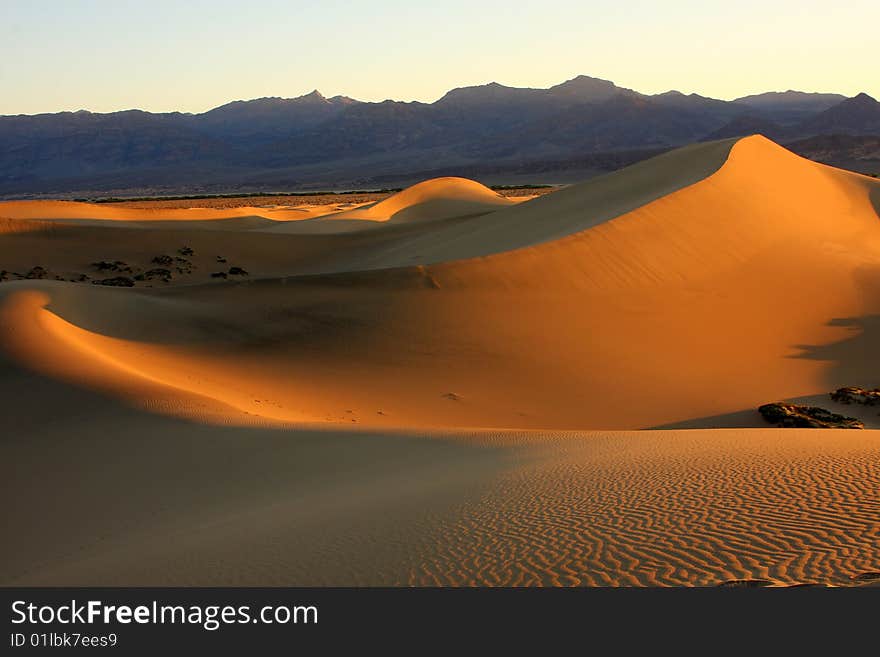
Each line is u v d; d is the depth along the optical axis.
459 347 31.97
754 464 11.90
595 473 12.28
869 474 10.65
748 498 9.95
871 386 29.45
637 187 62.59
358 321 34.38
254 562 9.88
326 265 71.25
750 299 39.25
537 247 41.78
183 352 29.81
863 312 38.44
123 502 15.20
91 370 23.12
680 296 39.00
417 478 14.04
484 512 10.64
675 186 54.53
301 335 32.78
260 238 77.12
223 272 66.12
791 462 11.82
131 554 11.89
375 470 15.48
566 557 8.56
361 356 30.73
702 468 11.93
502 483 12.32
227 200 187.50
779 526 8.76
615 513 9.91
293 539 10.67
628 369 30.61
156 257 67.81
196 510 14.38
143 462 17.11
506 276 39.47
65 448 18.03
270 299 37.56
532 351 31.91
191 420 19.72
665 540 8.70
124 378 22.75
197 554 10.83
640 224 44.84
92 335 29.16
